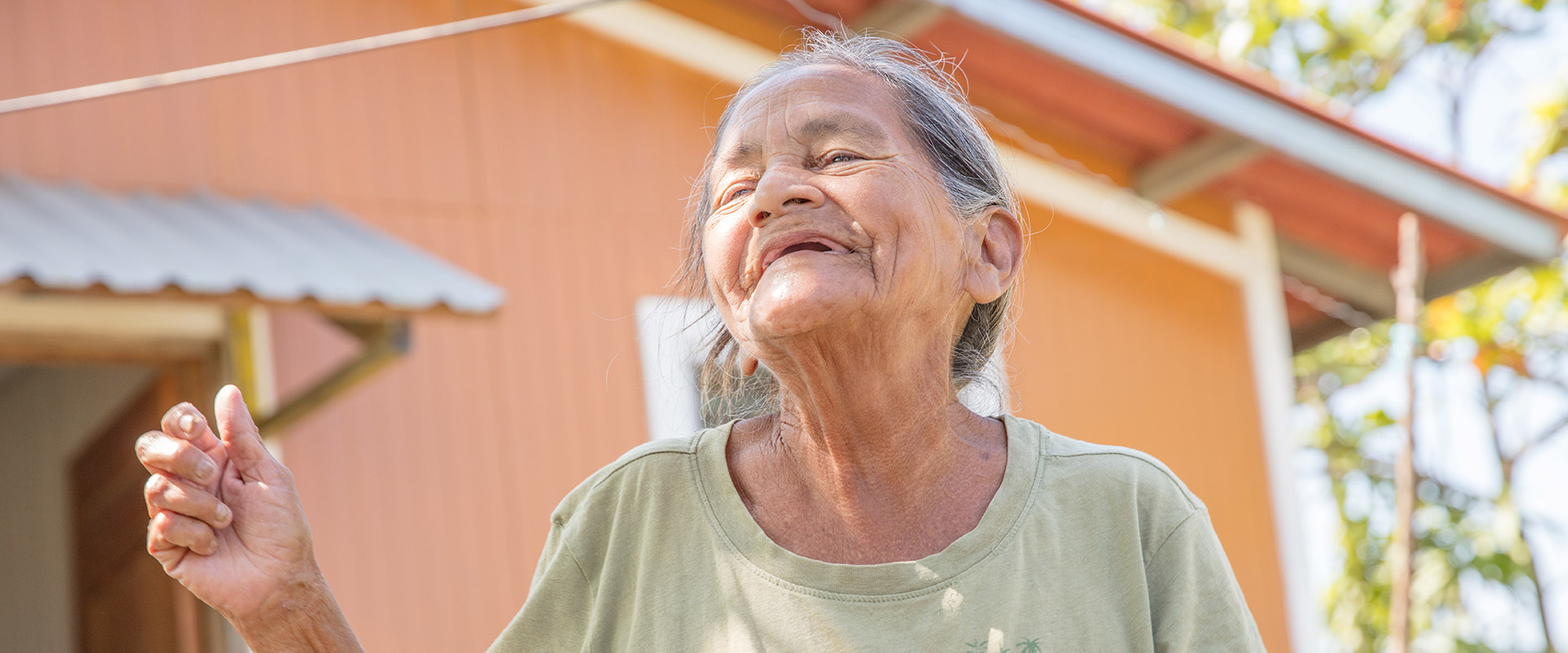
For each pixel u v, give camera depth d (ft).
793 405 5.00
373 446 18.11
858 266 4.58
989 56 19.34
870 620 4.55
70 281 13.66
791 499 4.95
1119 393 21.15
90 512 22.97
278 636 4.70
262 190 18.37
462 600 18.03
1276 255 22.68
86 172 17.58
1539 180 37.47
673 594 4.86
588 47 20.24
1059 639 4.60
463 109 19.52
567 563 5.17
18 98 17.43
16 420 26.40
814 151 4.83
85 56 17.92
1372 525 36.60
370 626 17.52
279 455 17.54
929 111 5.08
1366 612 35.40
